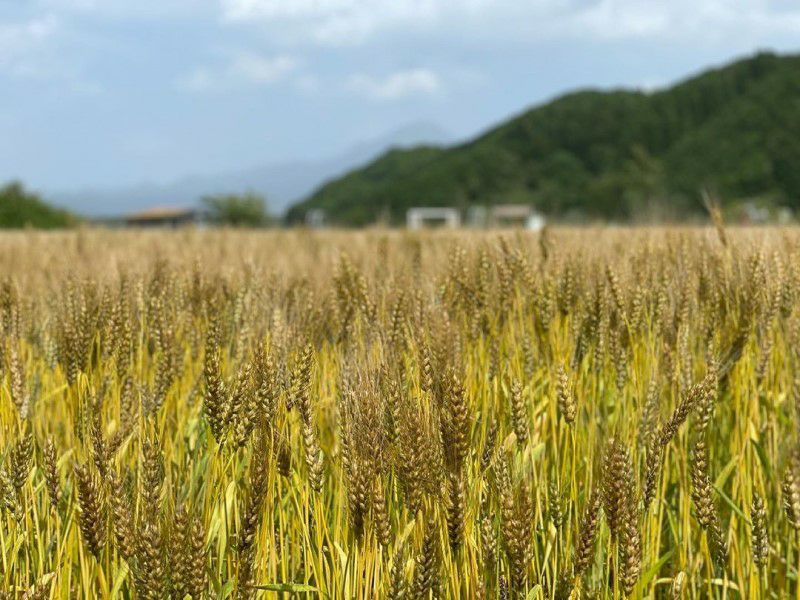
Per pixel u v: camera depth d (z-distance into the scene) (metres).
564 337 4.42
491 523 2.98
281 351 3.36
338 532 2.93
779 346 4.63
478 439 3.32
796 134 105.25
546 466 3.79
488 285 4.77
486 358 4.21
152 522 2.64
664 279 4.66
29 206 44.62
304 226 16.64
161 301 4.18
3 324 4.70
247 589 2.68
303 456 3.35
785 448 3.91
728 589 3.56
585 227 10.21
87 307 4.21
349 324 4.33
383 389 2.96
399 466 2.78
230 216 74.38
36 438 4.09
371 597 2.74
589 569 3.28
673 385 3.95
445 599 2.84
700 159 110.44
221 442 2.97
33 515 3.27
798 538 2.65
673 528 3.65
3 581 2.91
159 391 3.85
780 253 4.96
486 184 141.25
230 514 3.13
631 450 3.53
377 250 6.43
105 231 18.28
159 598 2.48
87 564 3.00
